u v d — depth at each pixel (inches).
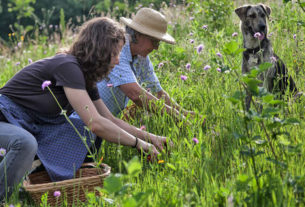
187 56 210.2
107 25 111.6
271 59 154.7
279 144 95.1
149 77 150.6
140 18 138.5
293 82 160.9
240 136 82.7
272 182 80.3
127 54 137.9
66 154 114.4
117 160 124.1
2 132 105.0
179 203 82.6
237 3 338.0
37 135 115.9
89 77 112.4
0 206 98.7
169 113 134.1
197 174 97.2
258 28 167.5
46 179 115.3
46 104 112.5
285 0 124.6
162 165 111.3
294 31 222.5
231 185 86.7
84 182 102.1
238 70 173.6
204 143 101.6
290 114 123.0
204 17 305.6
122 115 142.5
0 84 224.8
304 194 79.7
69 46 118.8
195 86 158.4
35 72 111.4
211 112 141.3
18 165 102.9
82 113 107.8
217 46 214.1
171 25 312.3
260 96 80.4
